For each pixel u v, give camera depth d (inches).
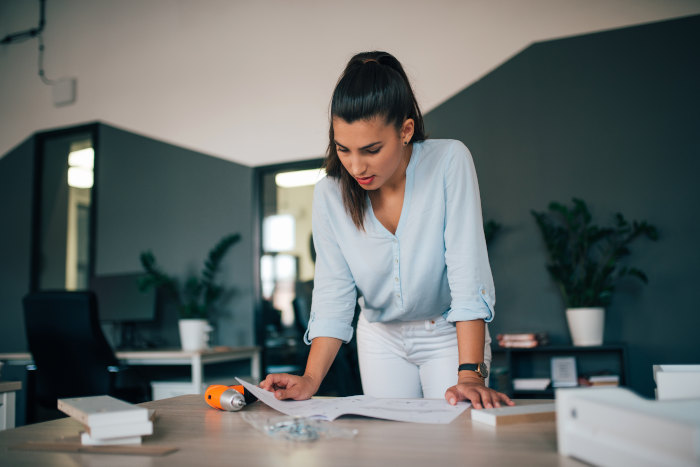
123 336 170.1
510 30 154.0
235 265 171.6
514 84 152.3
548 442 28.8
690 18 141.2
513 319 146.3
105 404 34.0
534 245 146.6
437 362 56.4
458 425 33.9
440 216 50.7
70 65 198.2
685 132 138.6
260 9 179.5
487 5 156.4
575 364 137.6
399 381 59.0
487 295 47.0
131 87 189.8
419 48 161.0
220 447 30.1
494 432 31.6
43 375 129.5
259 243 171.0
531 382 133.7
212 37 183.5
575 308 133.3
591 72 147.0
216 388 43.3
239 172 175.2
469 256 47.8
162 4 190.4
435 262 51.9
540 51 151.3
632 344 136.6
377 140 43.2
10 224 198.4
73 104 195.8
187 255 176.6
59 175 202.8
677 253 135.8
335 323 53.7
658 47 142.7
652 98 141.9
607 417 23.3
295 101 172.4
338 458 27.1
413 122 46.6
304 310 164.4
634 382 135.5
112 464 27.3
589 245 139.3
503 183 150.7
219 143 178.4
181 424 36.8
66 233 201.5
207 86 181.8
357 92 42.5
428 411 37.8
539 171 148.1
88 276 185.9
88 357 124.7
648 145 140.9
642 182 140.3
